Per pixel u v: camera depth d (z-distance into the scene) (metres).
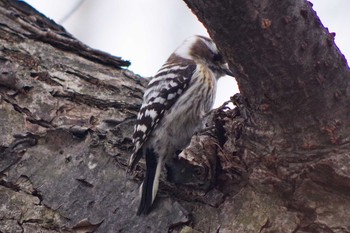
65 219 8.43
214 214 8.01
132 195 8.55
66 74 10.57
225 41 6.80
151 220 8.20
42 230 8.39
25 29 11.23
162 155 10.35
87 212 8.44
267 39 6.68
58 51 11.02
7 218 8.52
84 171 8.88
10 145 9.22
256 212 7.75
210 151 7.96
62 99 10.08
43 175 8.90
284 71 6.89
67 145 9.23
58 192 8.68
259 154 7.57
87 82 10.55
